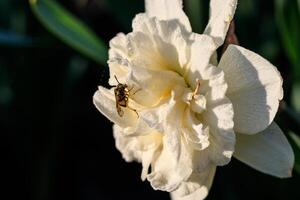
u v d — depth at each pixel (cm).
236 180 36
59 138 45
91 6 50
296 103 36
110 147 50
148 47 27
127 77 27
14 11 47
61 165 47
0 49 43
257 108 26
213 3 27
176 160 27
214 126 26
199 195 28
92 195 49
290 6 35
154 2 29
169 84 27
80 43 35
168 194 48
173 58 28
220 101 26
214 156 27
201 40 26
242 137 27
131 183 49
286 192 35
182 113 27
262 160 27
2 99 47
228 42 28
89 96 48
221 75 26
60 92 43
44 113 44
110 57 28
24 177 47
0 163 47
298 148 30
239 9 40
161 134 28
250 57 26
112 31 50
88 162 49
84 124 49
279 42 42
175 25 27
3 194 47
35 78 43
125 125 28
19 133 46
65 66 43
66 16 35
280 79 26
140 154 29
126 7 39
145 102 27
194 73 27
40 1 34
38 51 41
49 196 46
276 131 27
